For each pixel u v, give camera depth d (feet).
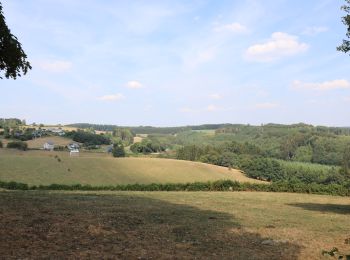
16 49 42.55
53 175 195.31
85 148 363.56
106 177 203.41
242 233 38.91
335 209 71.10
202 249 31.14
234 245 33.35
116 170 216.74
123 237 33.14
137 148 384.27
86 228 34.91
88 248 28.66
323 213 62.80
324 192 119.34
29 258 24.98
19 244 27.96
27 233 31.12
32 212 40.37
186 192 109.81
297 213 61.31
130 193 94.43
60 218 38.19
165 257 27.89
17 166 201.57
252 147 336.90
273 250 32.19
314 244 35.29
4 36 41.14
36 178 186.60
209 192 112.27
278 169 246.27
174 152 367.04
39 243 28.81
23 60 44.65
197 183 123.85
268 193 115.03
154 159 249.55
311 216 57.62
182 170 231.91
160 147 402.72
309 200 93.20
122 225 38.19
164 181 206.39
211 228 40.68
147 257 27.58
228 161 294.05
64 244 29.17
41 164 209.67
